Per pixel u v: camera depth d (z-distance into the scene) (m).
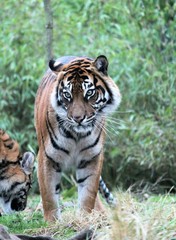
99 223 7.89
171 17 14.18
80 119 8.68
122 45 15.09
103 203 10.74
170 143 14.67
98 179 9.22
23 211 10.22
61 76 8.95
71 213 8.98
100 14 14.79
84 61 9.15
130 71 14.84
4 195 9.64
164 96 14.70
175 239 6.86
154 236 6.67
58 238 8.02
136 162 15.19
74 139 8.95
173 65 14.30
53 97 8.91
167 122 14.67
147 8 14.08
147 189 14.20
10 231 8.48
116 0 14.79
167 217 7.65
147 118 14.94
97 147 9.09
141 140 14.86
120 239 6.55
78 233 7.48
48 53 12.38
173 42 14.50
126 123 14.91
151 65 14.83
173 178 14.95
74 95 8.77
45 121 9.02
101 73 9.05
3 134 9.74
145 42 14.89
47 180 9.05
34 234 8.30
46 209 9.06
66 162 9.10
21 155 9.86
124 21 14.98
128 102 15.12
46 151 9.02
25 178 9.69
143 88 14.73
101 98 8.95
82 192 9.21
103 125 9.16
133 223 6.67
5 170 9.58
